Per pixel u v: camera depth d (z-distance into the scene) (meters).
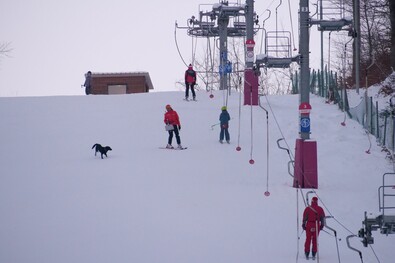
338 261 29.44
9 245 30.78
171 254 29.56
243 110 72.69
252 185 45.53
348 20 48.56
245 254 29.98
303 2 47.97
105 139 62.59
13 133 66.00
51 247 30.48
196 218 36.25
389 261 29.91
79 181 45.47
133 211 37.31
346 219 37.41
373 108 65.62
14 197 40.97
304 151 46.03
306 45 47.69
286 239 32.88
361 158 55.59
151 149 57.84
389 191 45.56
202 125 67.31
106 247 30.55
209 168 50.50
